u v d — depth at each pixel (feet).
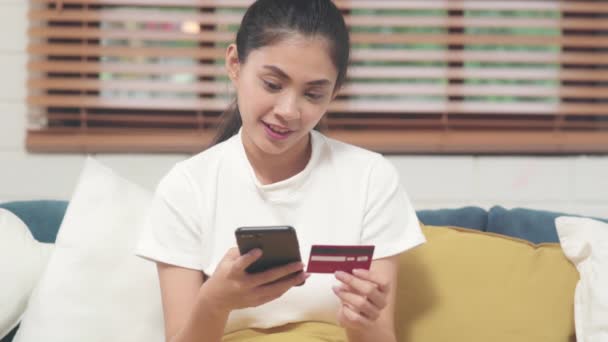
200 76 7.43
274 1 4.23
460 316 5.11
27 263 5.57
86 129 7.27
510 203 7.07
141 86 7.27
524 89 7.30
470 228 6.02
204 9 7.42
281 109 4.11
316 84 4.13
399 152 7.31
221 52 7.27
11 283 5.49
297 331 4.57
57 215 6.09
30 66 7.13
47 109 7.34
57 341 5.10
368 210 4.76
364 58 7.26
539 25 7.24
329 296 4.63
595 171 7.06
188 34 7.29
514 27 7.27
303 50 4.05
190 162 4.82
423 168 7.09
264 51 4.12
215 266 4.62
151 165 7.07
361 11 7.38
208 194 4.72
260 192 4.71
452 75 7.28
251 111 4.22
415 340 5.08
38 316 5.18
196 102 7.30
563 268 5.27
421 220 6.05
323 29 4.12
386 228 4.74
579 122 7.32
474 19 7.28
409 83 7.38
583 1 7.29
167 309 4.58
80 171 7.07
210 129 7.35
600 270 5.02
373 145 7.25
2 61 7.16
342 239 4.68
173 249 4.64
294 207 4.71
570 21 7.28
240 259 3.62
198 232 4.67
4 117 7.16
